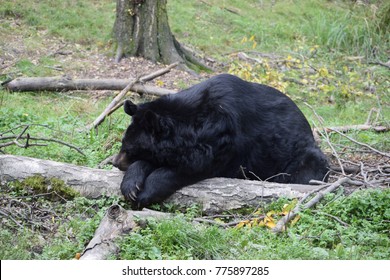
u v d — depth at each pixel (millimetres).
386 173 11336
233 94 10016
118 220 8398
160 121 9672
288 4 24984
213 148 9719
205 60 19547
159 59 18422
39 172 9953
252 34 22062
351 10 24500
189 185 9789
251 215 9273
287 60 18703
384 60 21328
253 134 10078
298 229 8805
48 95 15797
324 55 20984
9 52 17656
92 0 21766
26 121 13383
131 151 9867
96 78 16938
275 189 9617
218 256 7984
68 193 9898
